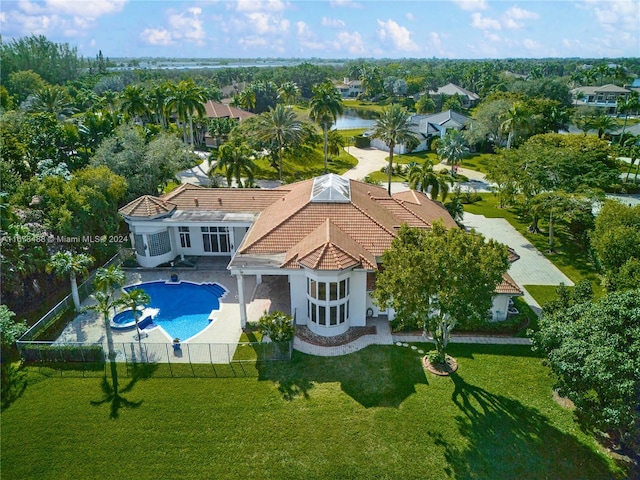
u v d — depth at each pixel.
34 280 32.88
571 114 95.69
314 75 192.00
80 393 24.38
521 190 46.16
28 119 67.06
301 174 73.06
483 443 20.95
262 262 29.75
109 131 62.91
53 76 166.00
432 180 48.72
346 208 33.91
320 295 28.34
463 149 70.94
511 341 28.66
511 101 87.19
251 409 23.03
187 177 69.19
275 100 139.25
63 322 31.08
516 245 45.47
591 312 20.59
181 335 29.72
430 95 158.62
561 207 41.19
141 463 20.22
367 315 31.59
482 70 189.62
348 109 159.75
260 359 26.86
